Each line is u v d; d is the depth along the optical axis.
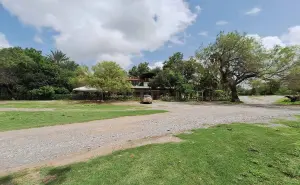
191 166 4.76
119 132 8.70
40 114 14.73
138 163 4.92
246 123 11.07
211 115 14.75
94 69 34.69
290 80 28.42
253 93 59.50
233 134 7.96
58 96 41.91
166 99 39.97
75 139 7.54
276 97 51.06
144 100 30.62
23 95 41.31
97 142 7.10
